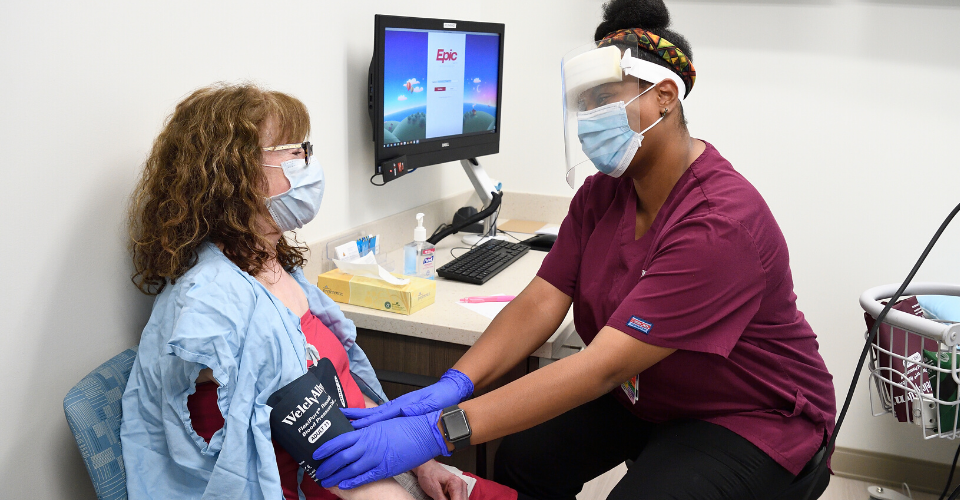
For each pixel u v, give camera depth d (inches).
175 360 42.3
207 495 41.0
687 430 53.1
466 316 64.9
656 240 50.3
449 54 85.0
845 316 98.7
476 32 88.9
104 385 44.2
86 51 46.1
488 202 96.3
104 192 48.2
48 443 46.1
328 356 50.6
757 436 51.0
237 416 40.9
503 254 84.4
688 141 53.2
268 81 63.7
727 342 47.8
